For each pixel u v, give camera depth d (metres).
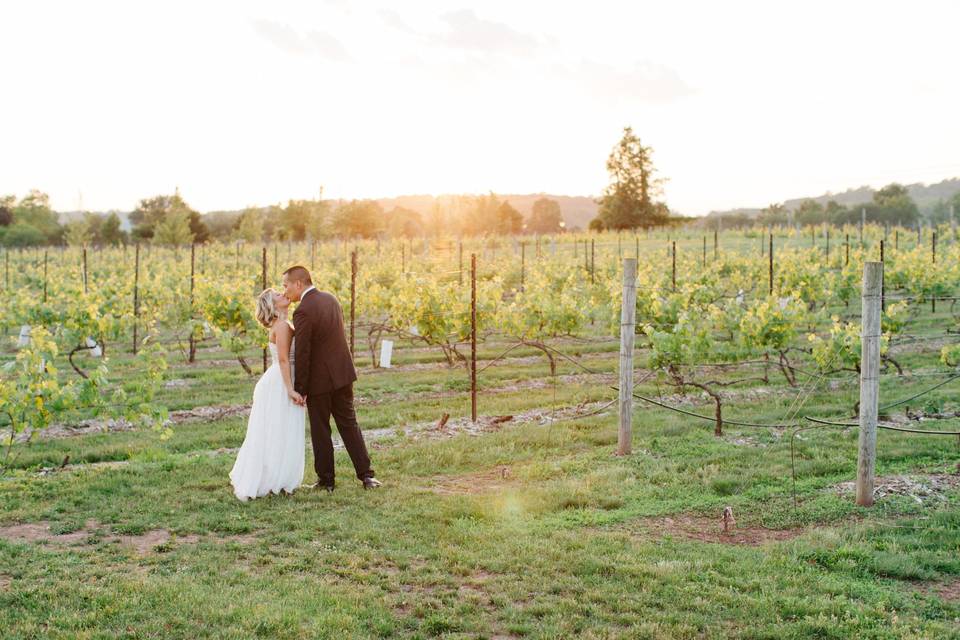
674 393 10.37
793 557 4.66
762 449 7.34
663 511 5.66
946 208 99.62
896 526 5.17
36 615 3.72
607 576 4.37
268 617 3.71
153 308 15.70
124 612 3.75
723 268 23.44
